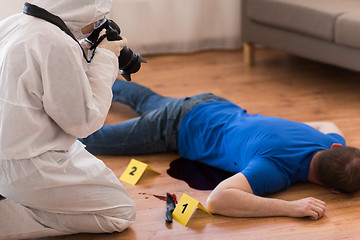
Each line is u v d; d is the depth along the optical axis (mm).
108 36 1798
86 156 1930
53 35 1627
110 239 1971
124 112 3086
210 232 2004
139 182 2389
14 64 1628
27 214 1877
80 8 1676
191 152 2506
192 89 3449
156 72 3766
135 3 3910
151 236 1991
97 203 1903
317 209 2053
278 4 3465
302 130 2289
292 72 3746
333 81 3553
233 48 4258
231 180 2098
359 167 2119
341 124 2902
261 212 2062
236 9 4152
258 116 2408
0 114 1688
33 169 1756
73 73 1647
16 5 3049
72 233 1979
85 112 1712
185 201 2102
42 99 1657
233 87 3484
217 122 2412
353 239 1941
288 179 2211
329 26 3191
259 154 2191
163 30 4074
